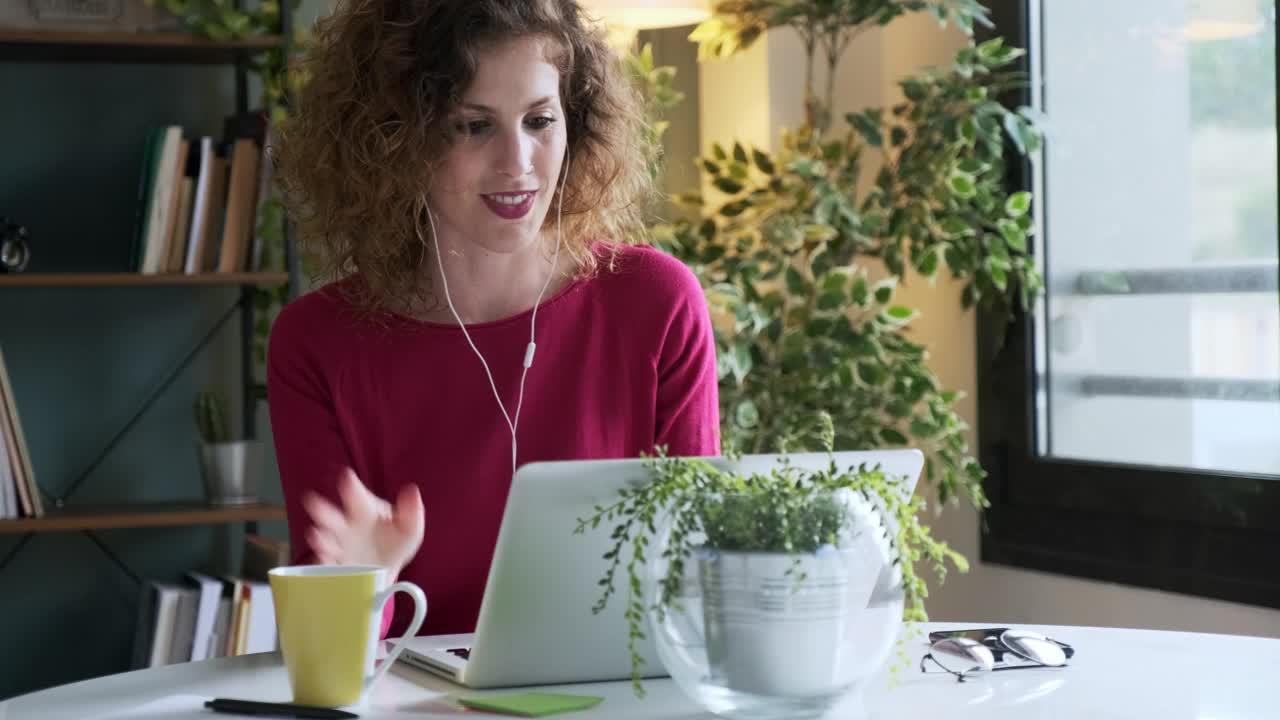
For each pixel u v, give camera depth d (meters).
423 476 1.63
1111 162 2.80
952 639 1.24
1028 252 2.97
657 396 1.72
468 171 1.56
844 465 1.08
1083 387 2.88
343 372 1.64
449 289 1.67
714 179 3.11
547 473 1.04
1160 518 2.67
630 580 1.03
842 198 2.88
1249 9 2.49
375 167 1.61
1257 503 2.48
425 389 1.64
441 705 1.10
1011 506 3.01
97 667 3.11
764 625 0.97
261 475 3.23
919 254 2.92
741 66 3.52
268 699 1.13
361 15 1.62
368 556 1.35
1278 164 2.39
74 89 3.09
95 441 3.11
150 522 2.76
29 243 3.06
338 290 1.68
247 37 2.89
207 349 3.18
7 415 2.73
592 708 1.08
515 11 1.55
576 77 1.71
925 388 2.83
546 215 1.73
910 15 3.24
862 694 1.11
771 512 0.98
